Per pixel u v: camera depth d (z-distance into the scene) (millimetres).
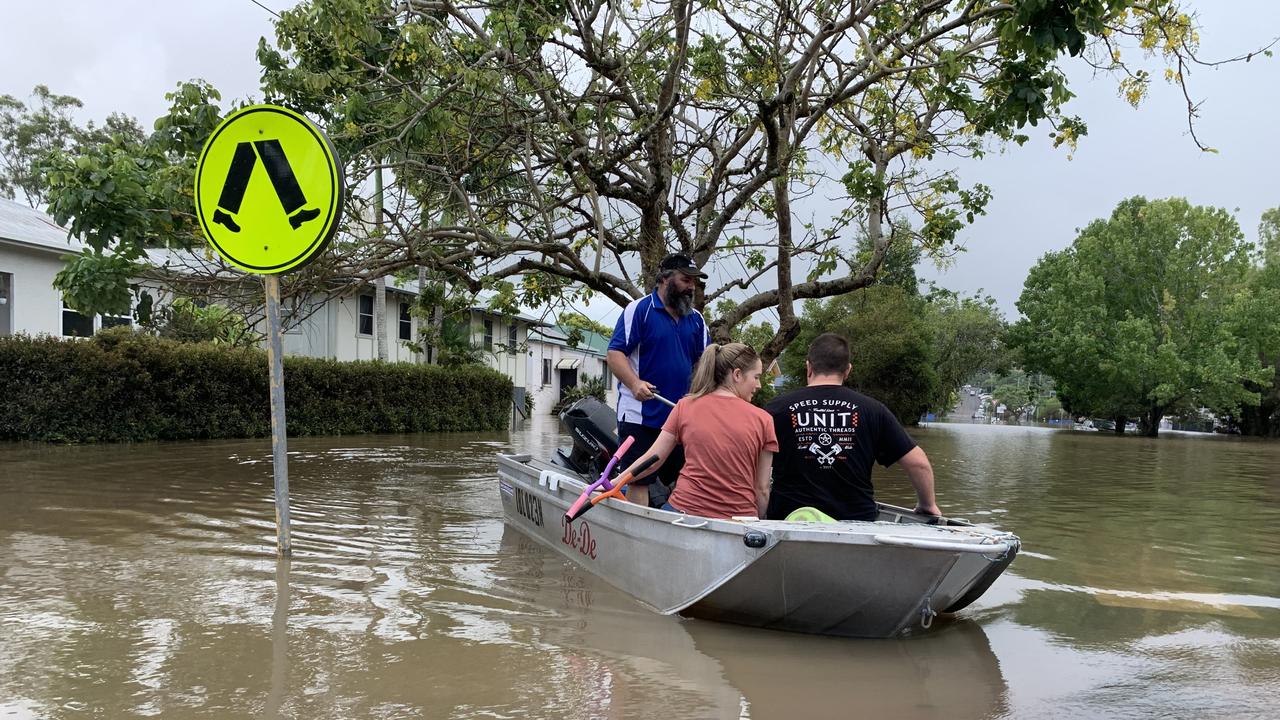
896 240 10211
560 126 8297
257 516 6465
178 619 3725
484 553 5379
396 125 6832
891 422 4289
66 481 8219
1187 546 6285
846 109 9391
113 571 4602
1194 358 36812
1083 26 5391
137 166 7176
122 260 7051
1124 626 4020
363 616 3838
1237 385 36594
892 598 3582
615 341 5062
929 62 7723
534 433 20141
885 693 3027
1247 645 3715
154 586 4289
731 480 4113
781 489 4359
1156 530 7059
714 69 8883
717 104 9344
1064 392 41312
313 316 21703
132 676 3000
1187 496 9852
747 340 14969
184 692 2855
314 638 3488
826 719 2752
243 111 4703
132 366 12680
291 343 21547
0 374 11867
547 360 38062
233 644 3391
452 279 9844
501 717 2703
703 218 9312
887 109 8969
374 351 23828
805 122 8078
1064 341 38406
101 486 7926
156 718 2629
